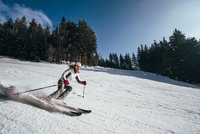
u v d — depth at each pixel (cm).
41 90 826
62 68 2769
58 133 365
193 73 4309
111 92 1179
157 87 1759
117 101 892
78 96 848
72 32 4666
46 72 1861
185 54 4550
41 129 364
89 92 1053
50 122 407
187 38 4756
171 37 5088
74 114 498
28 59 4378
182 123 631
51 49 4591
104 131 434
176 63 4744
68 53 4812
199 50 4391
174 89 1736
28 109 448
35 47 4541
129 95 1141
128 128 492
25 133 336
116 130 457
